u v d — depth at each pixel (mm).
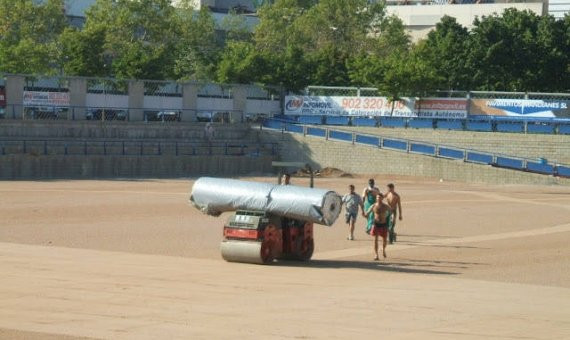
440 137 96688
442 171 90500
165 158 87500
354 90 107188
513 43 111625
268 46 147000
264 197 35688
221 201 36188
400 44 147375
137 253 37844
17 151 80625
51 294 27672
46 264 33719
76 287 28938
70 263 34188
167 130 93812
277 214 35875
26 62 104188
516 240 46750
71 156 81688
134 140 89875
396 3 182750
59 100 90875
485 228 52156
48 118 90000
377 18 151500
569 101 96875
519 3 163625
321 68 111125
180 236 44219
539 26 114250
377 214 38000
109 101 94500
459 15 169625
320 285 30719
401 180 90250
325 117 105062
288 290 29469
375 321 24688
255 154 95625
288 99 108125
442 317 25484
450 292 30062
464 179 89562
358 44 145750
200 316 24844
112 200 61344
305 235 36594
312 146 96812
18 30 115938
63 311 25234
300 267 35188
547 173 87812
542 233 50406
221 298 27672
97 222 49094
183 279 31062
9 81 87500
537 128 96125
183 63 117875
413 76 100812
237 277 31891
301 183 82625
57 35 116875
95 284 29562
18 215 51125
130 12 122625
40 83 89875
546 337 23188
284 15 150625
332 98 106188
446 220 55812
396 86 101625
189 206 58438
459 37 115812
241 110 104625
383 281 32125
